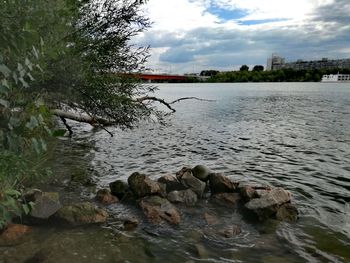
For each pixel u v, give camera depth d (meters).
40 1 5.00
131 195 10.27
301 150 18.98
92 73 12.06
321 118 35.44
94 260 6.53
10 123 3.13
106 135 23.45
